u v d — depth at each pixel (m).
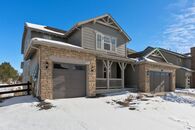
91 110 7.73
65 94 10.43
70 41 15.97
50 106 7.97
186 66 29.02
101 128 5.37
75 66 11.27
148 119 6.77
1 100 9.98
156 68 17.91
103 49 15.70
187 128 5.85
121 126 5.68
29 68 15.57
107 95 12.61
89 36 14.79
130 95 12.99
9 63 39.66
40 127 5.24
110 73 16.62
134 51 27.72
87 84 11.58
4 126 5.29
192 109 9.30
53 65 10.11
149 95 13.84
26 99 9.46
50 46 9.75
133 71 17.70
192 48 29.28
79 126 5.45
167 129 5.64
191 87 27.05
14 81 40.47
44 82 9.33
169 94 15.14
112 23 16.88
